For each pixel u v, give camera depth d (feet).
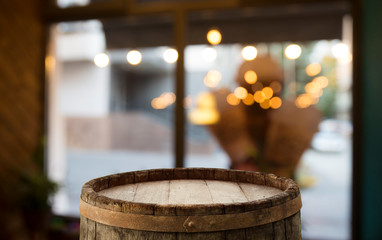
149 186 3.56
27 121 10.62
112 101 10.37
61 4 10.75
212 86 9.55
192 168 3.96
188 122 9.64
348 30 8.68
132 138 10.16
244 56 9.38
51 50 11.10
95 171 10.52
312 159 8.92
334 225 8.73
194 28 9.67
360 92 8.27
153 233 2.38
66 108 10.91
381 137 8.02
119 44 10.30
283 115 9.15
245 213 2.41
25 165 10.50
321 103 8.84
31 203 9.39
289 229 2.66
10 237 9.35
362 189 8.27
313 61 8.91
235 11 9.43
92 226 2.63
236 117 9.43
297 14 9.05
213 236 2.36
